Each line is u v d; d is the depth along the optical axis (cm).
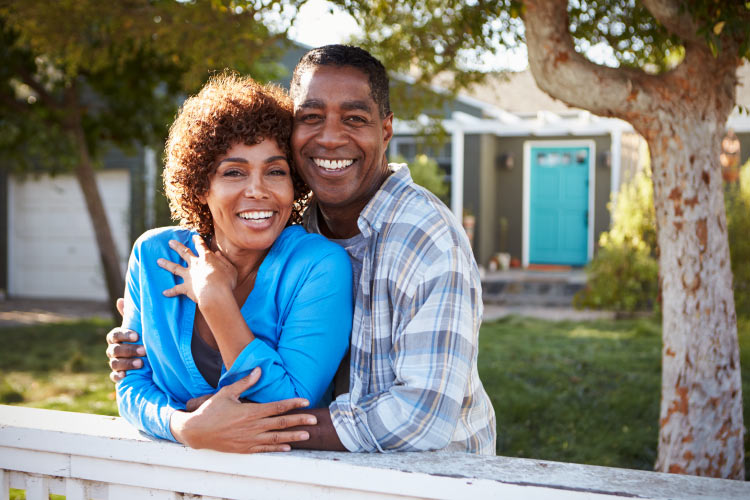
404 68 470
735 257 788
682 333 295
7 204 1241
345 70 164
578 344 659
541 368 558
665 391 303
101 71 709
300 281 158
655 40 350
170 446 152
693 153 285
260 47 426
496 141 1300
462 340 151
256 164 156
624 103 282
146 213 1084
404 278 153
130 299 173
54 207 1227
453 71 458
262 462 146
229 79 171
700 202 288
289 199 160
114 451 157
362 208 176
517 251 1308
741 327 721
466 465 140
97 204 786
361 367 161
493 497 131
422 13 432
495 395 477
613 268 873
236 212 157
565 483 131
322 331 156
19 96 805
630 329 757
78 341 749
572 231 1285
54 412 178
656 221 302
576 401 471
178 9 418
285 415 150
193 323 162
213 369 163
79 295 1224
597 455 379
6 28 554
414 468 138
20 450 167
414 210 159
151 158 1120
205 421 145
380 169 175
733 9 235
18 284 1252
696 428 293
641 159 940
